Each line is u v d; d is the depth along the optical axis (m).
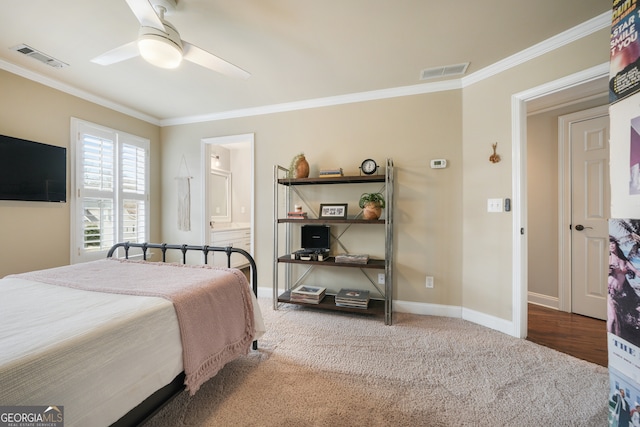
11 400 0.73
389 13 1.73
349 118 2.99
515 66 2.23
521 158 2.22
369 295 2.81
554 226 2.96
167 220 3.78
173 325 1.22
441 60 2.29
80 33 1.94
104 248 3.08
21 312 1.09
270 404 1.46
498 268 2.36
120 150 3.25
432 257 2.73
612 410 1.03
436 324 2.50
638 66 0.93
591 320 2.62
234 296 1.67
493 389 1.58
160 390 1.17
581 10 1.71
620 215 1.00
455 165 2.66
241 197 5.36
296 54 2.21
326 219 2.72
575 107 2.77
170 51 1.56
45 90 2.58
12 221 2.38
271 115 3.28
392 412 1.40
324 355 1.96
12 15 1.75
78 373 0.87
